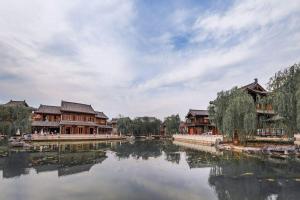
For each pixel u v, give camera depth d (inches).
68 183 782.5
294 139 1614.2
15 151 1670.8
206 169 1019.9
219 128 1840.6
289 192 674.2
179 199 630.5
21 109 2407.7
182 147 2182.6
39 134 2637.8
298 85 1163.9
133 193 678.5
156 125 4741.6
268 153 1443.2
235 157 1332.4
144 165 1135.0
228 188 720.3
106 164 1160.8
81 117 3476.9
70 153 1605.6
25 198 624.7
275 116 1494.8
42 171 972.6
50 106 3385.8
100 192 685.9
